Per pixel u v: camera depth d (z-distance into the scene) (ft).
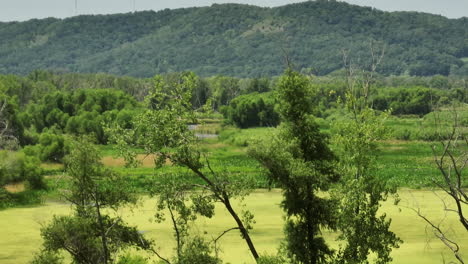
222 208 184.44
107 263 89.81
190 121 93.25
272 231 153.58
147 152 91.81
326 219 96.27
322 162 99.50
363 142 99.35
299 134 98.89
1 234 153.28
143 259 111.75
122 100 527.40
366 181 98.32
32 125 500.74
